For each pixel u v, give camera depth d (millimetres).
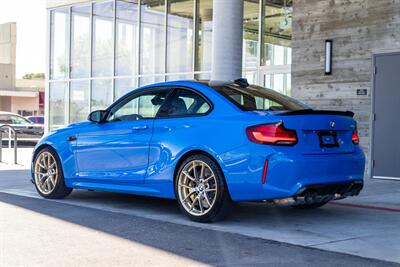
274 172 6070
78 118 20016
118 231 6211
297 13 12758
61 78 20625
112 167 7664
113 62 18969
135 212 7465
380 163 11367
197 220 6703
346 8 11852
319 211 7668
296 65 12789
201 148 6574
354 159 6664
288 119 6191
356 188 6805
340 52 11961
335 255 5203
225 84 7293
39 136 26250
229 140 6352
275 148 6090
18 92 51812
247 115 6414
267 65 14641
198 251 5332
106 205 8055
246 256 5148
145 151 7238
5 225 6520
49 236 5953
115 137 7645
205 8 16453
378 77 11375
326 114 6539
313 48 12453
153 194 7207
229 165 6316
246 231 6254
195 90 7047
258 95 7164
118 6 18812
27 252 5285
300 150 6184
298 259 5055
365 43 11555
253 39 15000
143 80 18109
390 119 11227
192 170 6766
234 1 11156
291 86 12883
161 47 17641
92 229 6316
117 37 18859
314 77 12445
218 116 6648
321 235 6074
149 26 17953
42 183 8711
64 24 20531
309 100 12547
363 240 5836
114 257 5113
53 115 20875
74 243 5645
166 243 5648
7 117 26500
